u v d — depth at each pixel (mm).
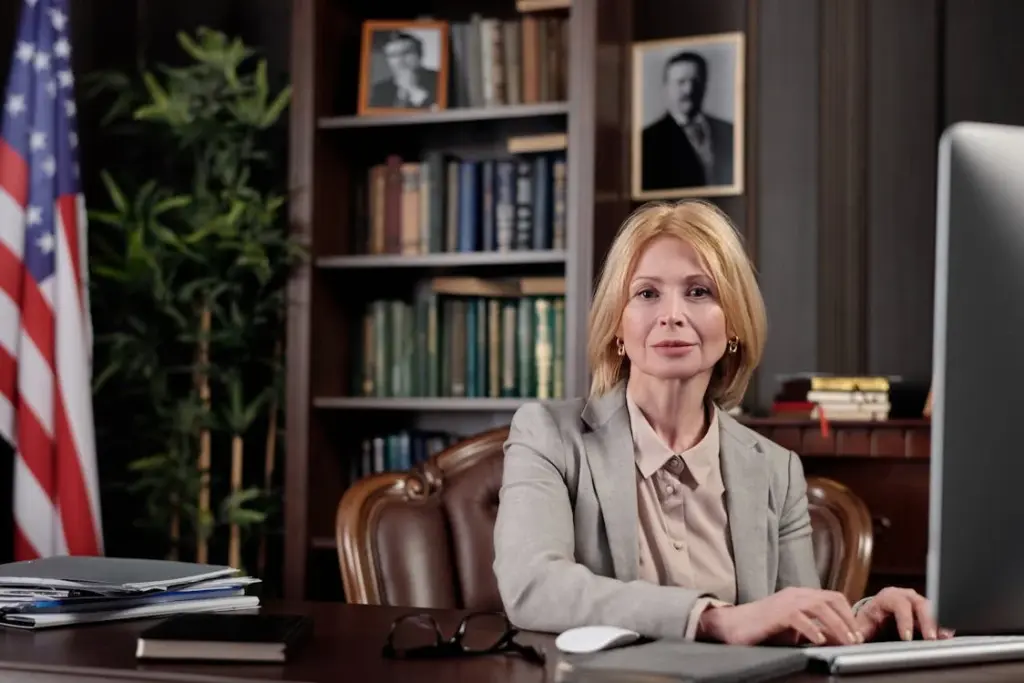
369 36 3914
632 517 1698
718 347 1681
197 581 1683
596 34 3574
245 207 3768
